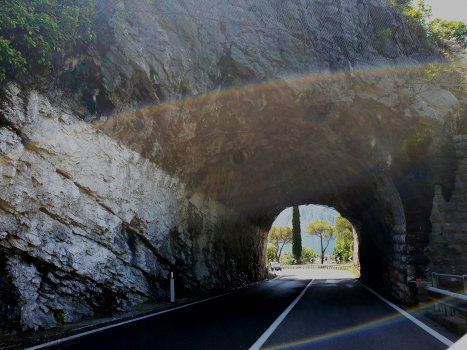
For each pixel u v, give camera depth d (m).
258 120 12.55
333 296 12.98
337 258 62.00
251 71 10.88
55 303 7.08
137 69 9.17
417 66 11.75
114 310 8.48
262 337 5.79
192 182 13.50
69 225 7.74
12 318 6.13
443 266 10.31
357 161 14.03
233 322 7.24
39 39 7.28
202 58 10.47
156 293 10.44
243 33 10.82
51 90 7.67
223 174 15.23
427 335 6.07
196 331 6.24
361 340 5.65
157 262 10.77
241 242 21.09
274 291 15.19
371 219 17.88
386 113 11.66
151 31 9.44
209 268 14.50
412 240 10.72
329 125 12.65
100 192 8.57
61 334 6.04
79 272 7.68
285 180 18.08
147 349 4.92
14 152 6.73
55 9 7.71
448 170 11.05
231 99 11.50
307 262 68.75
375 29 11.93
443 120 11.25
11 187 6.58
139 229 10.02
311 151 14.77
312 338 5.75
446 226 10.62
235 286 17.28
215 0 10.63
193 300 11.22
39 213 7.14
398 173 11.59
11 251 6.55
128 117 9.49
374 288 16.59
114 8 8.82
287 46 11.05
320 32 11.27
